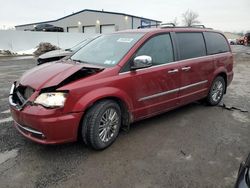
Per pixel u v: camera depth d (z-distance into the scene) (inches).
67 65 150.5
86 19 1592.0
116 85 141.9
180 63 181.3
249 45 1503.4
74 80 130.8
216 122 189.3
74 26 1656.0
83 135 135.8
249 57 752.3
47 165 126.0
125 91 146.7
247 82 354.0
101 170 123.0
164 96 172.7
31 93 130.3
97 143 137.3
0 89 277.4
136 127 175.3
